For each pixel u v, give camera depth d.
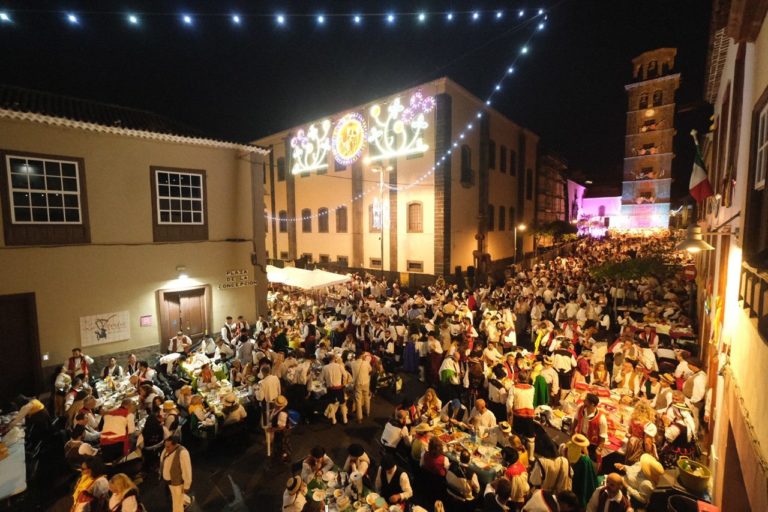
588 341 10.92
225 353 11.62
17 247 9.38
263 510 6.29
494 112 28.03
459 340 10.71
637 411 7.07
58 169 9.98
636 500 5.88
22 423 7.70
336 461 7.55
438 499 5.84
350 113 26.38
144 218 11.44
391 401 10.11
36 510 6.23
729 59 7.30
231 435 7.96
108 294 10.81
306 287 14.78
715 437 6.00
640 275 16.06
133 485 5.15
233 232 13.45
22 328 9.55
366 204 25.97
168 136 11.49
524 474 5.57
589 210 65.44
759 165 4.11
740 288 4.33
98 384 9.54
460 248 24.36
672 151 47.66
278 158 32.41
